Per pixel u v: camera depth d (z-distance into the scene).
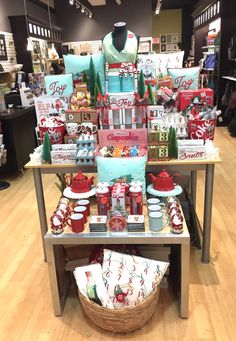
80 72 2.67
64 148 2.23
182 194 2.82
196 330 1.83
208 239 2.39
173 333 1.82
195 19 10.79
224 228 2.94
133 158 2.07
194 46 10.97
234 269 2.36
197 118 2.28
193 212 2.71
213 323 1.88
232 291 2.14
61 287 2.08
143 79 2.52
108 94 2.39
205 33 9.45
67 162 2.25
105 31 11.23
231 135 6.38
